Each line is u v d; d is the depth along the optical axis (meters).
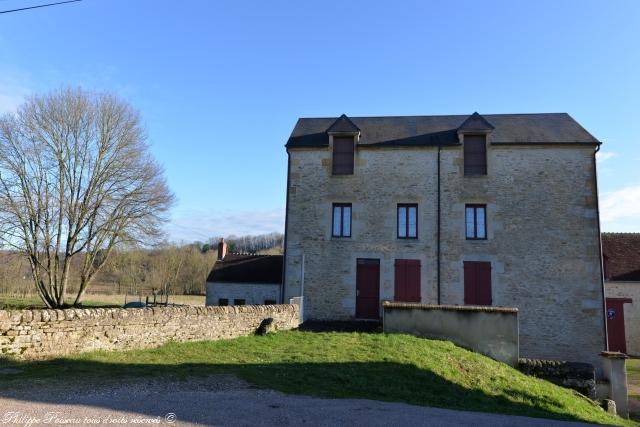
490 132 16.67
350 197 17.20
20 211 20.38
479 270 16.05
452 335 12.53
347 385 7.88
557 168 16.19
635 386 14.06
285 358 9.56
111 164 22.61
